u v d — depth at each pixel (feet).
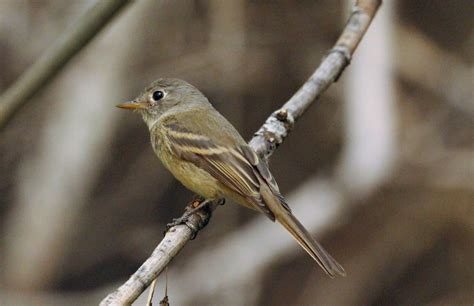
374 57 41.37
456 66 48.32
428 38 48.78
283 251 44.86
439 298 48.88
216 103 48.08
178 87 31.53
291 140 49.67
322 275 47.93
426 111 47.47
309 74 48.11
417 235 46.91
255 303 44.75
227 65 47.26
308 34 48.03
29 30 48.67
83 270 50.62
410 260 48.21
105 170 50.34
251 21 47.75
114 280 50.85
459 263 48.29
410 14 48.93
